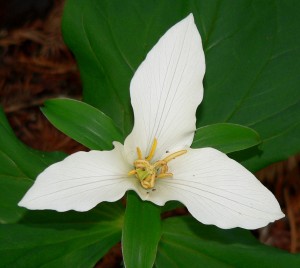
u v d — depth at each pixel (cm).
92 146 17
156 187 17
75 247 19
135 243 16
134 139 17
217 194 16
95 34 21
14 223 20
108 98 21
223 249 20
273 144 21
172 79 17
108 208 21
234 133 18
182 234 21
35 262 18
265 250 20
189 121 17
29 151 21
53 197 15
